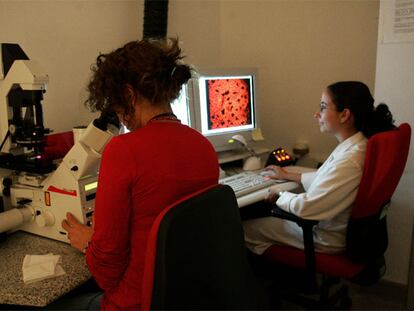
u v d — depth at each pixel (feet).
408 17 6.18
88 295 4.30
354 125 5.45
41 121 4.69
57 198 4.49
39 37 6.01
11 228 4.57
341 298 6.79
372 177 4.77
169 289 2.62
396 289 7.14
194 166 3.33
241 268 3.36
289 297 6.56
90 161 4.23
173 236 2.65
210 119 7.14
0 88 4.70
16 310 3.92
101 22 7.09
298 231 5.74
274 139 9.10
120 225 3.13
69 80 6.57
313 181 5.81
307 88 8.46
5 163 4.72
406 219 6.81
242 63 9.21
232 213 3.32
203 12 9.00
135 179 3.04
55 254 4.30
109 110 3.60
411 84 6.35
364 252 5.12
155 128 3.25
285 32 8.50
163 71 3.31
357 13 7.61
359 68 7.80
